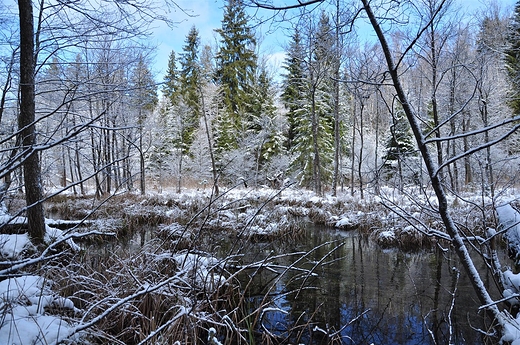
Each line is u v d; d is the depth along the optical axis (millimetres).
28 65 5293
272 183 20188
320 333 3898
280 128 26125
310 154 21984
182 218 10336
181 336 2969
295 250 8070
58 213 11969
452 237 2541
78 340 2453
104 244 8266
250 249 7891
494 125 1993
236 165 21031
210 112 23969
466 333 3865
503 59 10508
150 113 17219
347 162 23094
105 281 4020
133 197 15336
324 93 19922
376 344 3656
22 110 5281
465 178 13586
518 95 13578
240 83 27578
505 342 2637
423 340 3736
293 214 12891
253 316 4164
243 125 24250
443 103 10797
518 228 3547
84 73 6191
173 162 24344
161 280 3656
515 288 3092
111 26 5137
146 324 3293
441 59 9461
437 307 4602
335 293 5129
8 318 2383
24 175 5516
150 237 9320
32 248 4898
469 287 5336
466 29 10047
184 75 28078
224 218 9906
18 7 5234
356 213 11492
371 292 5180
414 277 5898
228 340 3426
